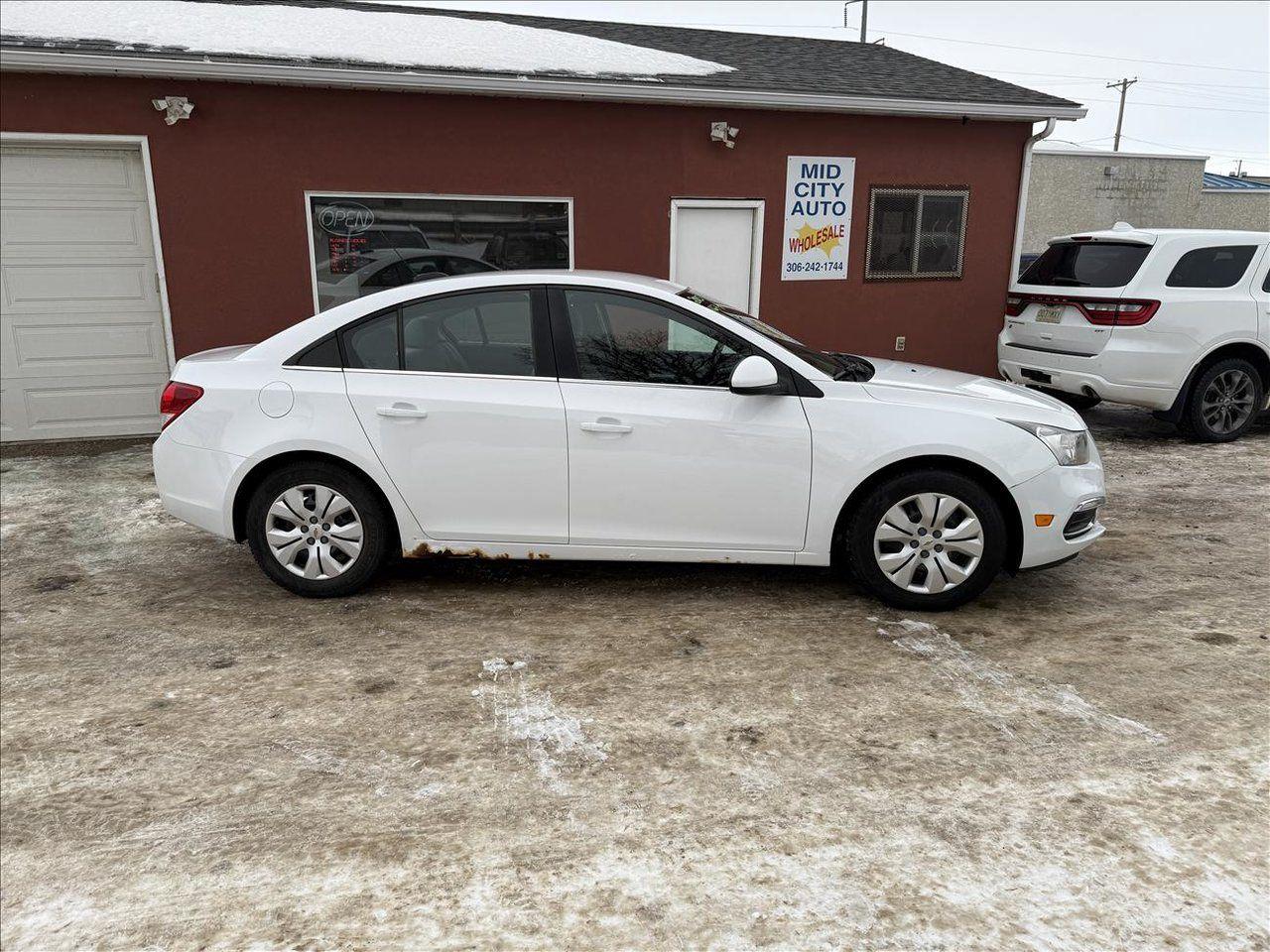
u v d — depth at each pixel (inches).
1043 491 154.4
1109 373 287.4
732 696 131.5
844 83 350.3
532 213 321.1
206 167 285.1
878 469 155.1
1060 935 85.5
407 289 163.0
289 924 88.0
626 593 172.4
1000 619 159.5
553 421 155.7
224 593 173.9
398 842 100.0
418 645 149.9
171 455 164.9
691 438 155.2
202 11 330.6
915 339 381.1
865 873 94.3
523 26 399.2
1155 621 158.6
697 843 99.1
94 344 291.7
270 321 302.0
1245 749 116.9
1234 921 87.2
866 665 140.9
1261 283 293.4
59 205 279.3
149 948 85.2
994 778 110.7
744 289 355.3
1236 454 288.7
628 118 321.4
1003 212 379.2
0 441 291.0
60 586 178.1
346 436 157.6
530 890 92.3
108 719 126.8
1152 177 1026.1
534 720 125.2
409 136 301.1
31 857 98.4
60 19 289.1
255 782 111.3
